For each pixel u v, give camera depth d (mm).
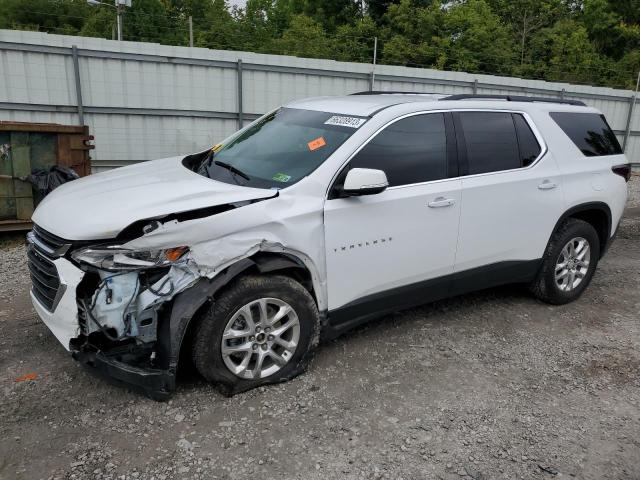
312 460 3020
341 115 4246
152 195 3502
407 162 4094
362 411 3463
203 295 3266
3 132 6961
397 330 4594
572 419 3500
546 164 4891
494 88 15148
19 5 28891
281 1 39062
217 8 35969
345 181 3631
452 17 30109
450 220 4258
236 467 2943
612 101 17391
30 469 2869
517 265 4840
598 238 5391
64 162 7395
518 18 36156
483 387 3812
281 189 3629
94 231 3156
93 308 3172
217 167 4277
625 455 3186
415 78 13820
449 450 3152
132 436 3146
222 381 3465
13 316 4660
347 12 35469
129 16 27781
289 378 3723
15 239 7273
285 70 12172
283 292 3545
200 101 11531
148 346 3332
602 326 4910
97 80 10547
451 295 4551
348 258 3805
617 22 39562
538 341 4543
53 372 3773
